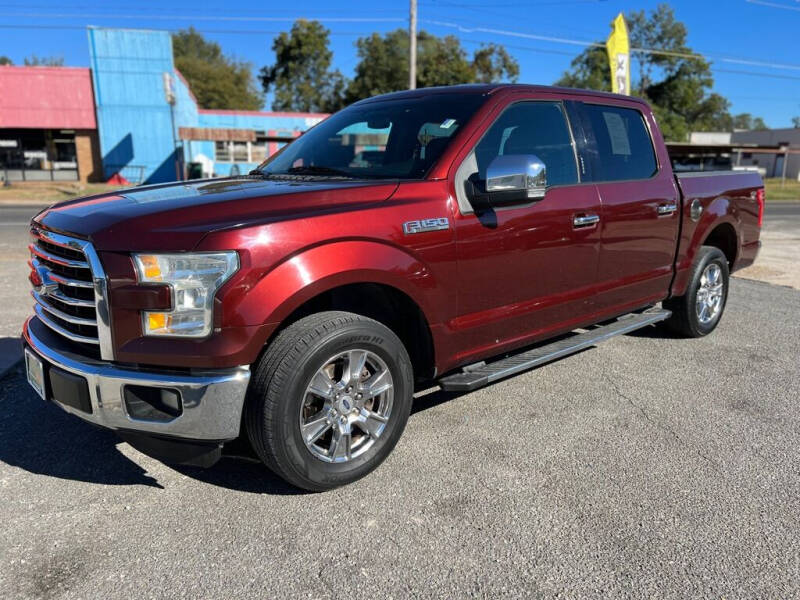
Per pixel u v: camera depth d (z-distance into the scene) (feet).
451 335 11.34
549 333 13.43
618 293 14.90
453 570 8.21
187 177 99.45
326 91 201.98
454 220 10.96
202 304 8.59
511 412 13.34
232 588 7.82
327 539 8.84
